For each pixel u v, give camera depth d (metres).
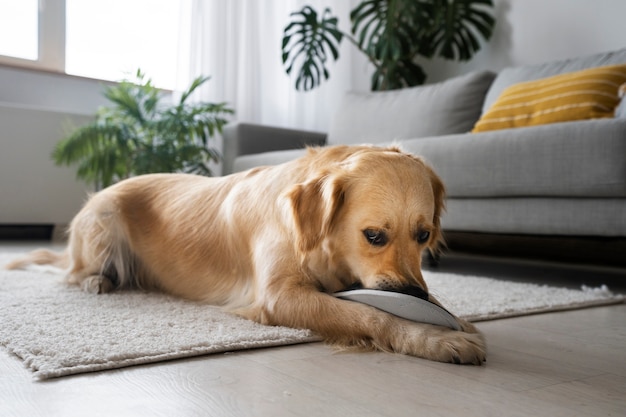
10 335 1.27
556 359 1.23
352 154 1.50
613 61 3.03
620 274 2.94
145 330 1.35
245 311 1.54
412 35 4.40
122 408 0.88
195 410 0.87
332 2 5.02
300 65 4.95
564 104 2.82
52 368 1.04
